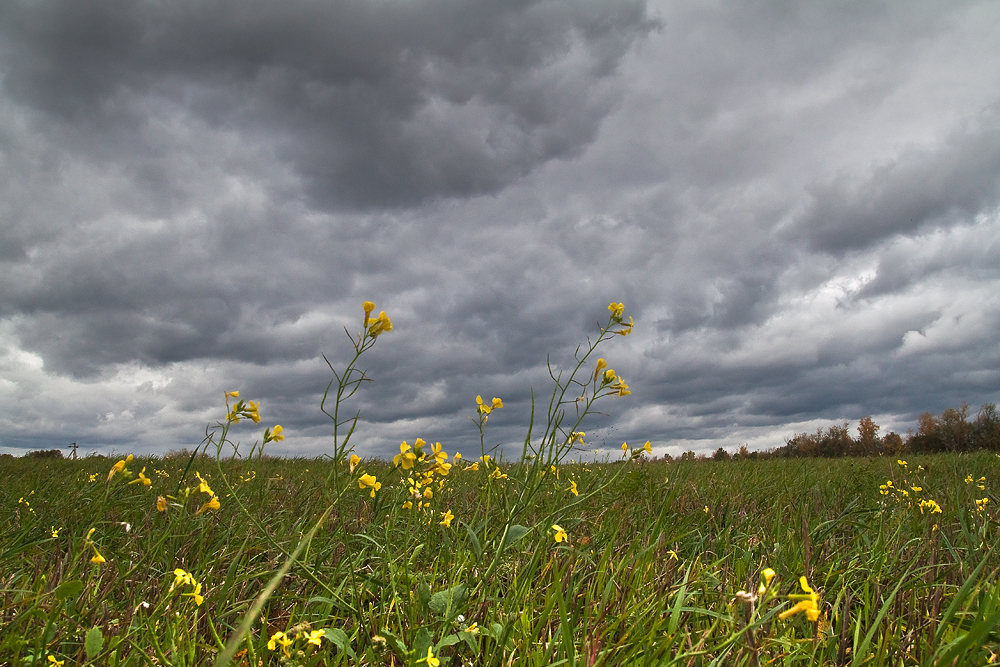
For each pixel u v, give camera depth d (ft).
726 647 6.35
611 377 9.58
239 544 10.67
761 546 10.86
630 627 6.74
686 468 24.04
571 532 11.40
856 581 9.00
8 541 11.10
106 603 7.84
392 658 6.45
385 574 8.66
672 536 11.02
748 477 23.67
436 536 10.69
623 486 12.07
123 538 11.34
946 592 8.33
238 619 7.72
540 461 9.53
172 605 7.78
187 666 6.52
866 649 6.33
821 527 11.78
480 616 7.40
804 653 6.61
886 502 15.57
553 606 7.61
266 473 20.75
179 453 40.60
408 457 8.50
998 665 5.49
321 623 7.31
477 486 15.57
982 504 13.26
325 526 11.05
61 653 6.79
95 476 18.49
